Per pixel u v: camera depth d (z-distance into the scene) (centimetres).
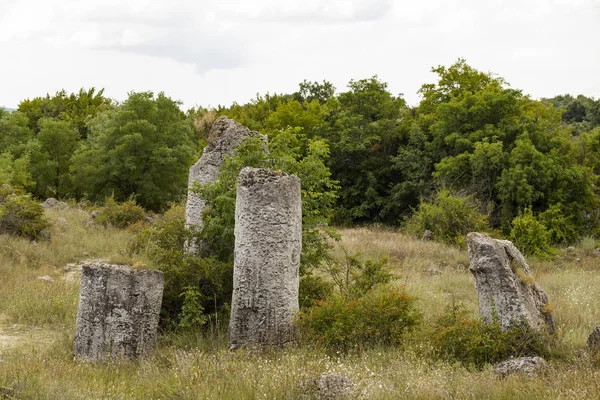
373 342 898
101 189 3144
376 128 3556
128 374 799
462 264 1830
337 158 3522
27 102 5125
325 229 1183
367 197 3434
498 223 2830
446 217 2358
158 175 3056
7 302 1189
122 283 869
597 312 1141
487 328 868
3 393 601
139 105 3088
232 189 1084
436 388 677
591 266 1945
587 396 619
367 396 638
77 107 5162
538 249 2052
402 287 1069
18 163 2972
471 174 2962
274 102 5466
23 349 919
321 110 4150
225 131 1196
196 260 1045
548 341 873
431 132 3359
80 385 694
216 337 979
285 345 895
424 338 884
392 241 2145
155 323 900
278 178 909
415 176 3238
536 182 2680
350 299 1012
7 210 1809
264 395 635
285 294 905
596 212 2898
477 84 3725
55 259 1619
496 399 641
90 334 870
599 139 3156
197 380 702
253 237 899
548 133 3031
